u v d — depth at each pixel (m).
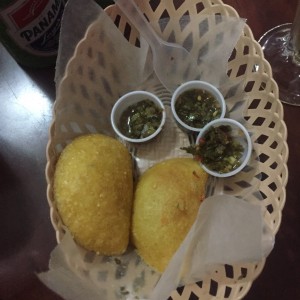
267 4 0.42
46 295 0.36
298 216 0.37
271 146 0.37
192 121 0.39
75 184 0.32
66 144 0.36
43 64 0.41
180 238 0.32
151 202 0.33
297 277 0.35
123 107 0.39
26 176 0.39
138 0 0.38
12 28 0.35
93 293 0.32
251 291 0.35
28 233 0.38
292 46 0.41
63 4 0.38
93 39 0.36
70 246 0.31
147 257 0.33
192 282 0.33
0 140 0.40
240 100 0.38
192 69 0.39
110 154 0.34
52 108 0.38
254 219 0.30
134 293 0.33
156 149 0.39
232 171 0.36
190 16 0.38
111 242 0.33
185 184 0.33
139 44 0.40
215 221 0.31
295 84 0.41
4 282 0.37
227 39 0.36
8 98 0.41
